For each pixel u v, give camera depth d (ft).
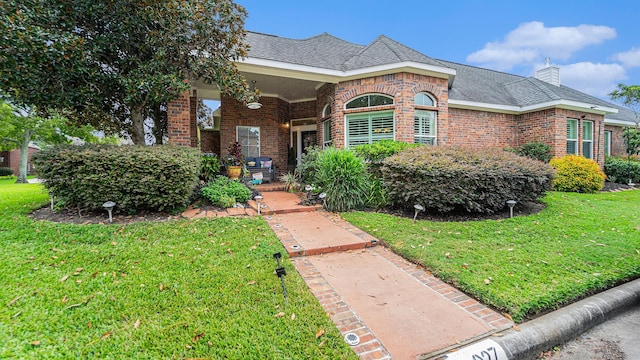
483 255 12.91
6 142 57.21
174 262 11.54
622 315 9.77
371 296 9.97
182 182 17.43
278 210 20.75
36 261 11.02
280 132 40.06
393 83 29.55
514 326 8.34
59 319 7.90
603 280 10.60
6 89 16.12
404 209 21.74
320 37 39.58
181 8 17.33
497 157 21.13
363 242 14.87
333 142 32.12
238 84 21.01
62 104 17.15
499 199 19.67
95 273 10.39
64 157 15.57
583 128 41.91
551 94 39.17
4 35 13.62
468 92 40.14
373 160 24.90
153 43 17.90
